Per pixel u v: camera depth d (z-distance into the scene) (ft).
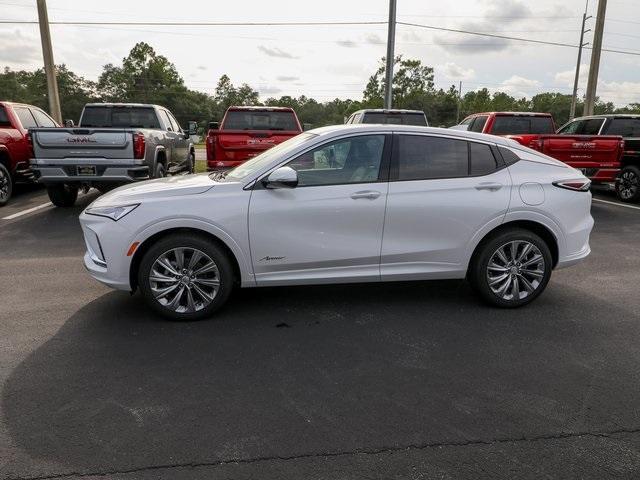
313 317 14.67
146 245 13.93
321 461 8.47
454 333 13.69
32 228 26.14
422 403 10.25
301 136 15.80
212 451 8.69
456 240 14.89
